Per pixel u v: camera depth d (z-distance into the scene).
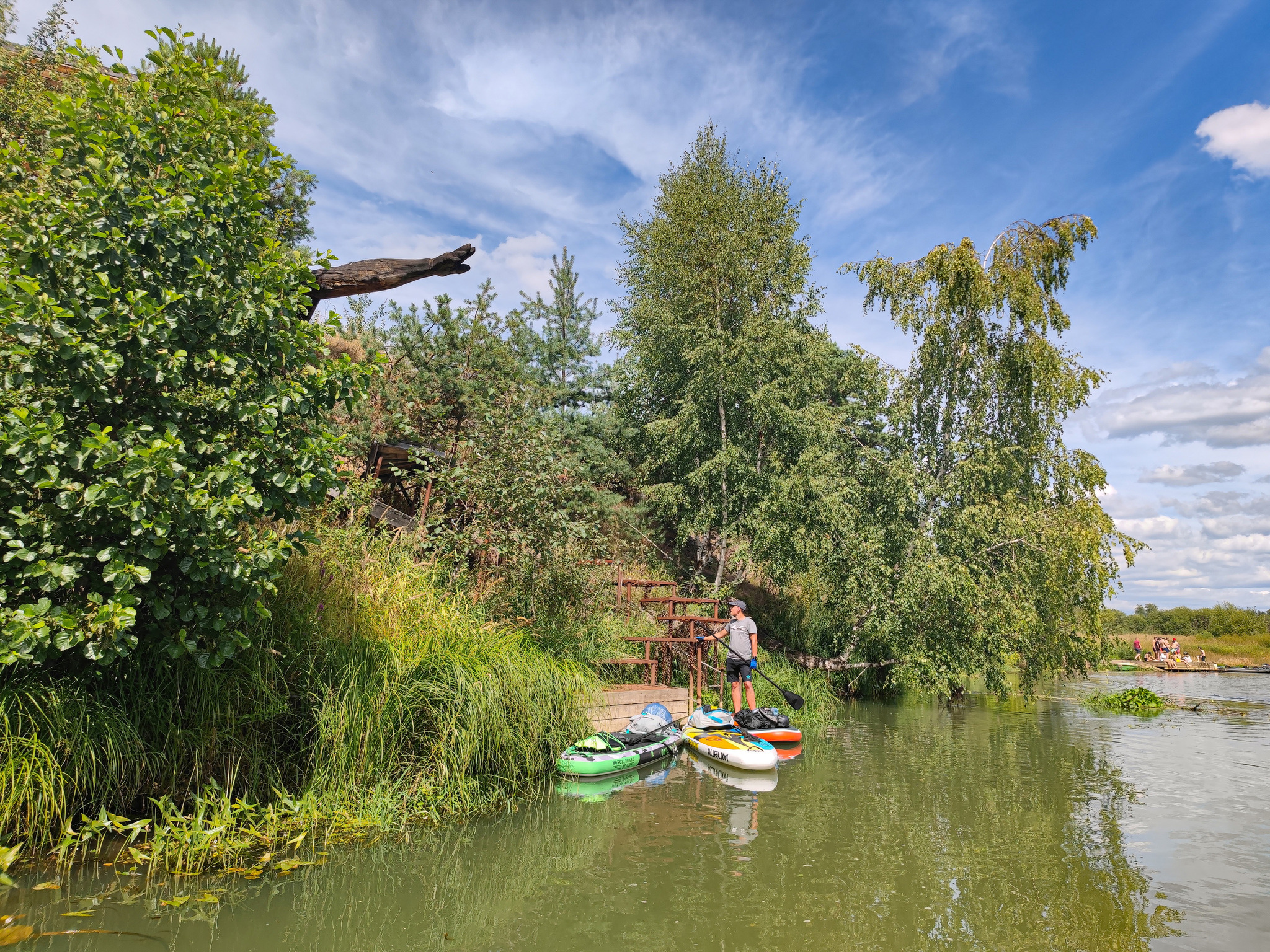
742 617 10.11
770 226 14.47
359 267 7.20
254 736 4.71
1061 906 4.01
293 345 4.86
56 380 3.89
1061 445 13.40
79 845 3.84
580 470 9.05
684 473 14.80
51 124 4.43
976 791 6.79
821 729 10.84
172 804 4.05
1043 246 13.28
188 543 3.99
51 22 9.12
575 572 8.27
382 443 9.24
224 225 4.84
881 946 3.44
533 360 13.27
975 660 12.09
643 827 5.34
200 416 4.53
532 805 5.75
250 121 5.12
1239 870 4.67
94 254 4.05
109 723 3.95
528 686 6.27
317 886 3.88
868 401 14.13
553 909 3.77
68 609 3.89
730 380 13.48
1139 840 5.32
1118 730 11.07
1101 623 12.54
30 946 3.00
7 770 3.57
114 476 3.85
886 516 12.98
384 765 5.14
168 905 3.49
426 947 3.26
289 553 4.30
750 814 5.79
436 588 7.00
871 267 13.91
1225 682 22.48
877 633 12.78
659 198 15.55
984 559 12.40
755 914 3.79
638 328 15.79
